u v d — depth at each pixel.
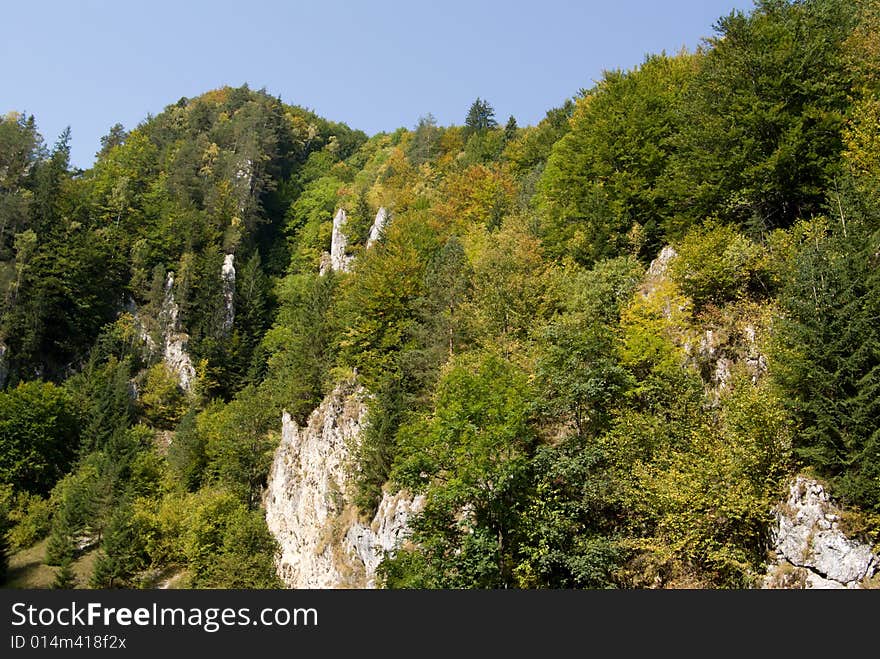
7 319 80.25
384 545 33.75
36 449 69.19
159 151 126.62
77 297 87.88
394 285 49.44
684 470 21.44
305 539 47.03
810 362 20.61
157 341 89.06
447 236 66.19
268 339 92.19
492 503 23.88
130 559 52.62
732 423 21.83
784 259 26.61
